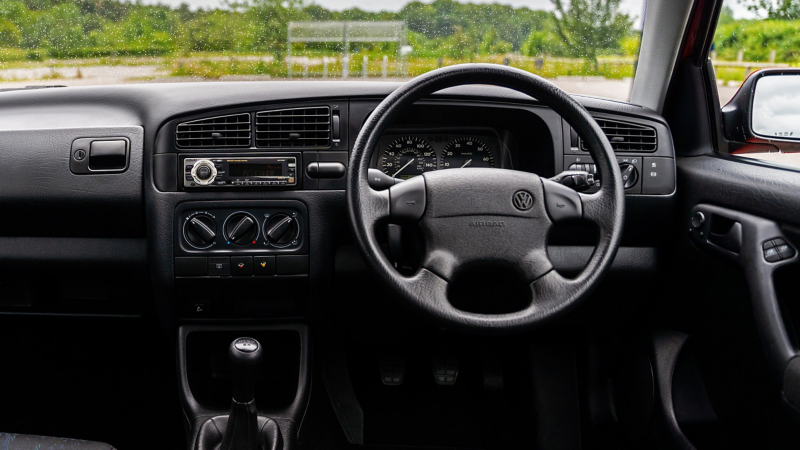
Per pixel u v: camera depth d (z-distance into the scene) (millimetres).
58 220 1453
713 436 1367
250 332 1476
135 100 1454
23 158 1423
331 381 1841
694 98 1533
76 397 1770
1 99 1511
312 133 1380
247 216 1367
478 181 1087
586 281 1060
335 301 1592
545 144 1479
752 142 1422
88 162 1411
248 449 1202
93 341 1672
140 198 1409
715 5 1427
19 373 1749
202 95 1369
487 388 1863
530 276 1075
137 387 1763
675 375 1435
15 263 1489
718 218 1312
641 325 1641
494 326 1023
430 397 1822
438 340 1854
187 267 1357
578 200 1097
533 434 1672
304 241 1383
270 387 1613
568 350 1785
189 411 1387
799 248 1089
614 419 1670
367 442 1663
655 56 1599
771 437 1122
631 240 1517
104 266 1480
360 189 1064
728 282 1270
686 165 1497
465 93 1427
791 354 1066
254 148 1365
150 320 1568
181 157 1350
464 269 1084
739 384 1238
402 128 1553
